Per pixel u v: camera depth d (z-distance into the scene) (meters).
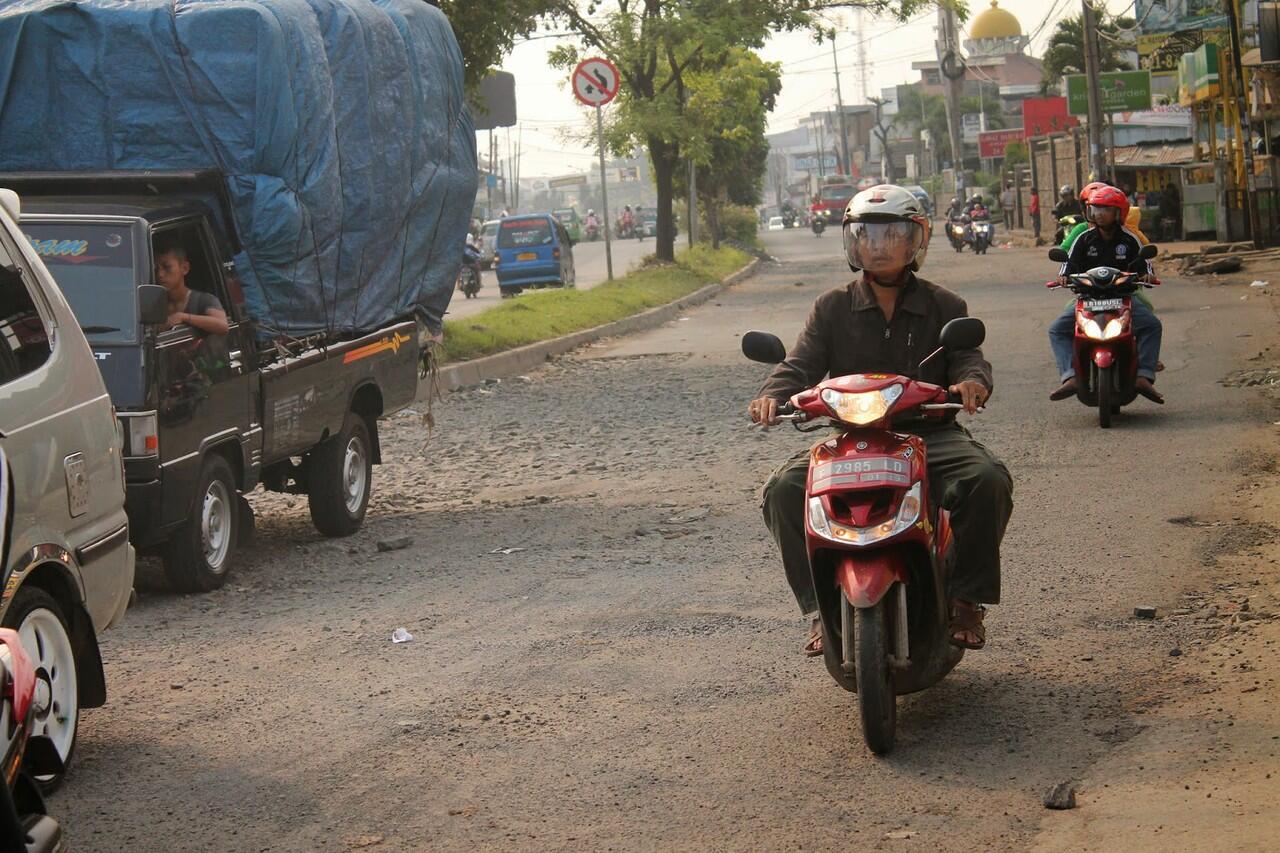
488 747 5.39
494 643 6.82
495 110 28.00
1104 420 11.85
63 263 7.98
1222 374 14.31
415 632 7.09
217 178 8.84
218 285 8.61
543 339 22.30
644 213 88.44
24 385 5.29
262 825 4.71
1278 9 31.50
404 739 5.51
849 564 4.97
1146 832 4.34
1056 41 71.12
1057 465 10.52
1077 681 5.86
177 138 9.02
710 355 20.77
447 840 4.54
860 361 5.68
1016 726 5.39
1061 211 35.03
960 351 5.52
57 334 5.70
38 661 5.06
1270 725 5.16
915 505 4.96
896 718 5.43
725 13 35.50
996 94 122.31
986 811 4.61
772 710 5.70
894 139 135.00
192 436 8.05
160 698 6.15
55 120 9.05
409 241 10.72
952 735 5.34
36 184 8.89
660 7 36.59
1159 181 41.97
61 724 5.20
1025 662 6.15
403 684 6.23
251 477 8.84
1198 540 8.04
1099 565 7.65
